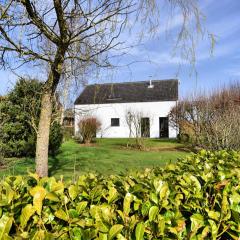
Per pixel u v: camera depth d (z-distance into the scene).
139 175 3.14
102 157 13.62
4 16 3.96
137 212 2.33
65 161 12.08
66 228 2.00
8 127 12.80
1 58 4.54
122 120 34.78
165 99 34.12
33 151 13.28
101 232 1.98
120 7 4.14
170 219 2.27
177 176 3.04
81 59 4.50
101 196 2.43
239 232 2.44
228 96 20.58
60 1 3.95
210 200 2.72
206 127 12.06
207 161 4.21
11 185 2.48
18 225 1.99
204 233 2.30
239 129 10.05
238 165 3.95
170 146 21.03
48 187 2.32
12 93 13.02
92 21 4.22
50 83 4.52
